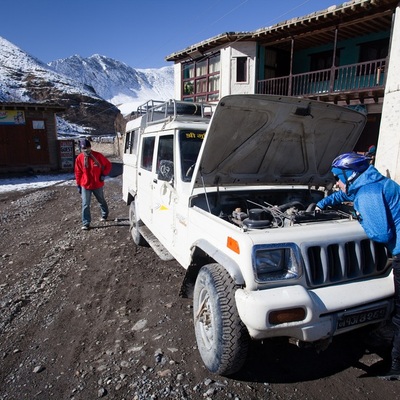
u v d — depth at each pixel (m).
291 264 2.25
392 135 9.06
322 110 3.08
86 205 6.63
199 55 16.02
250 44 14.12
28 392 2.36
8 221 7.56
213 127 2.84
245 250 2.18
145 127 5.37
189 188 3.33
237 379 2.48
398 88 8.88
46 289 4.04
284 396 2.31
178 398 2.29
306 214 2.91
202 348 2.62
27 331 3.14
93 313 3.47
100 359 2.71
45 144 17.17
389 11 9.62
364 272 2.51
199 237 2.90
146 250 5.44
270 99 2.79
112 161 23.70
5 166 16.39
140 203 5.28
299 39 13.33
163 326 3.20
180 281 4.25
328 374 2.55
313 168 3.73
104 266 4.77
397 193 2.40
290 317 2.07
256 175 3.51
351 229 2.51
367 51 12.80
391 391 2.36
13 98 81.00
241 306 2.11
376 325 2.55
